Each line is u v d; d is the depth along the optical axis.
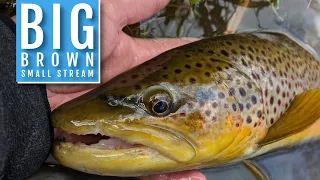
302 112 0.24
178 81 0.21
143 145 0.20
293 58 0.26
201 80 0.21
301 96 0.25
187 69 0.22
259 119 0.23
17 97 0.19
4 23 0.20
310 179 0.26
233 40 0.24
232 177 0.26
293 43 0.28
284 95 0.25
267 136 0.23
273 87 0.24
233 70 0.22
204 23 0.30
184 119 0.21
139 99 0.20
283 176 0.26
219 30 0.31
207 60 0.22
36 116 0.20
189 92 0.21
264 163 0.26
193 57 0.22
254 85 0.23
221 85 0.22
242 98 0.22
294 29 0.30
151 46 0.27
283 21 0.30
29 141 0.19
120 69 0.26
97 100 0.20
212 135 0.21
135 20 0.26
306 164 0.26
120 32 0.25
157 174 0.23
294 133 0.23
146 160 0.20
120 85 0.21
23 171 0.20
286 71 0.25
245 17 0.31
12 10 0.27
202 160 0.22
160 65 0.22
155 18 0.30
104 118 0.20
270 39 0.26
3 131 0.18
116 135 0.20
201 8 0.30
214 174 0.26
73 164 0.20
